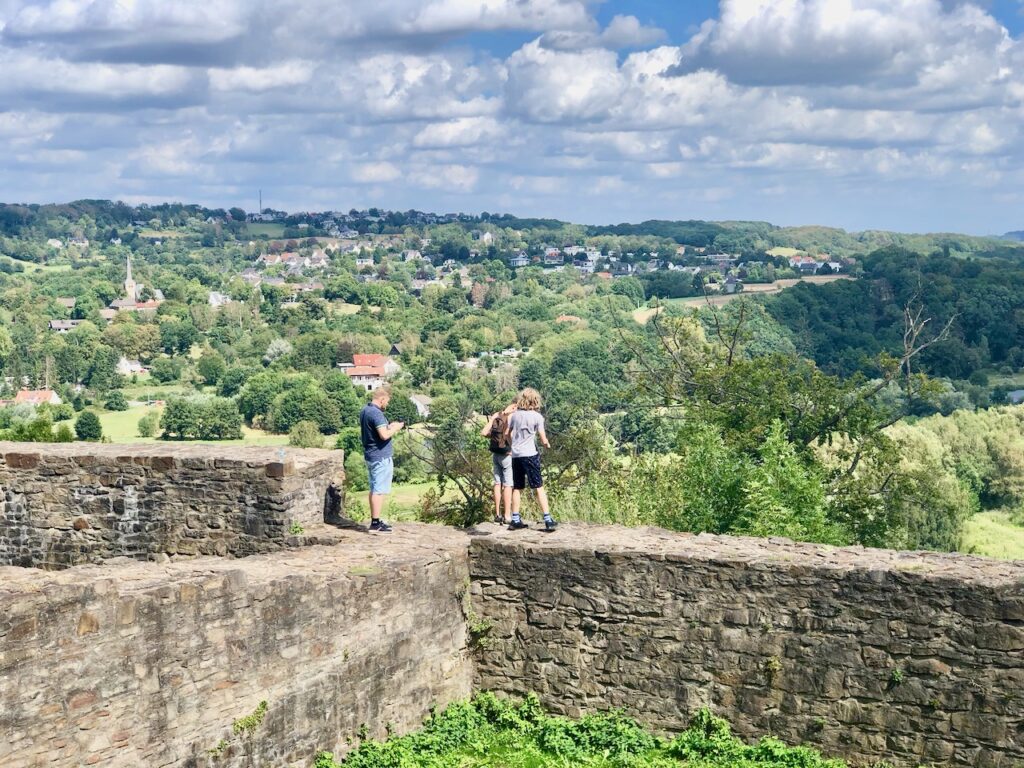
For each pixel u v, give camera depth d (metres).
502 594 12.62
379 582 11.48
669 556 11.76
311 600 10.73
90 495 13.73
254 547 13.04
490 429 13.77
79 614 8.66
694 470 19.11
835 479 30.41
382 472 13.27
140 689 9.13
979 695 10.46
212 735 9.77
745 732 11.48
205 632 9.68
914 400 34.53
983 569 10.80
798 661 11.22
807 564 11.16
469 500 27.97
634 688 11.98
